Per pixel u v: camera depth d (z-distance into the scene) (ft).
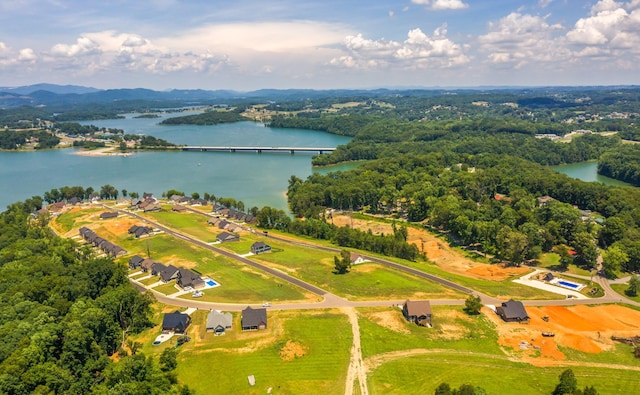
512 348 372.17
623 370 340.80
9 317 362.33
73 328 343.05
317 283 510.17
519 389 316.40
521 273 558.15
